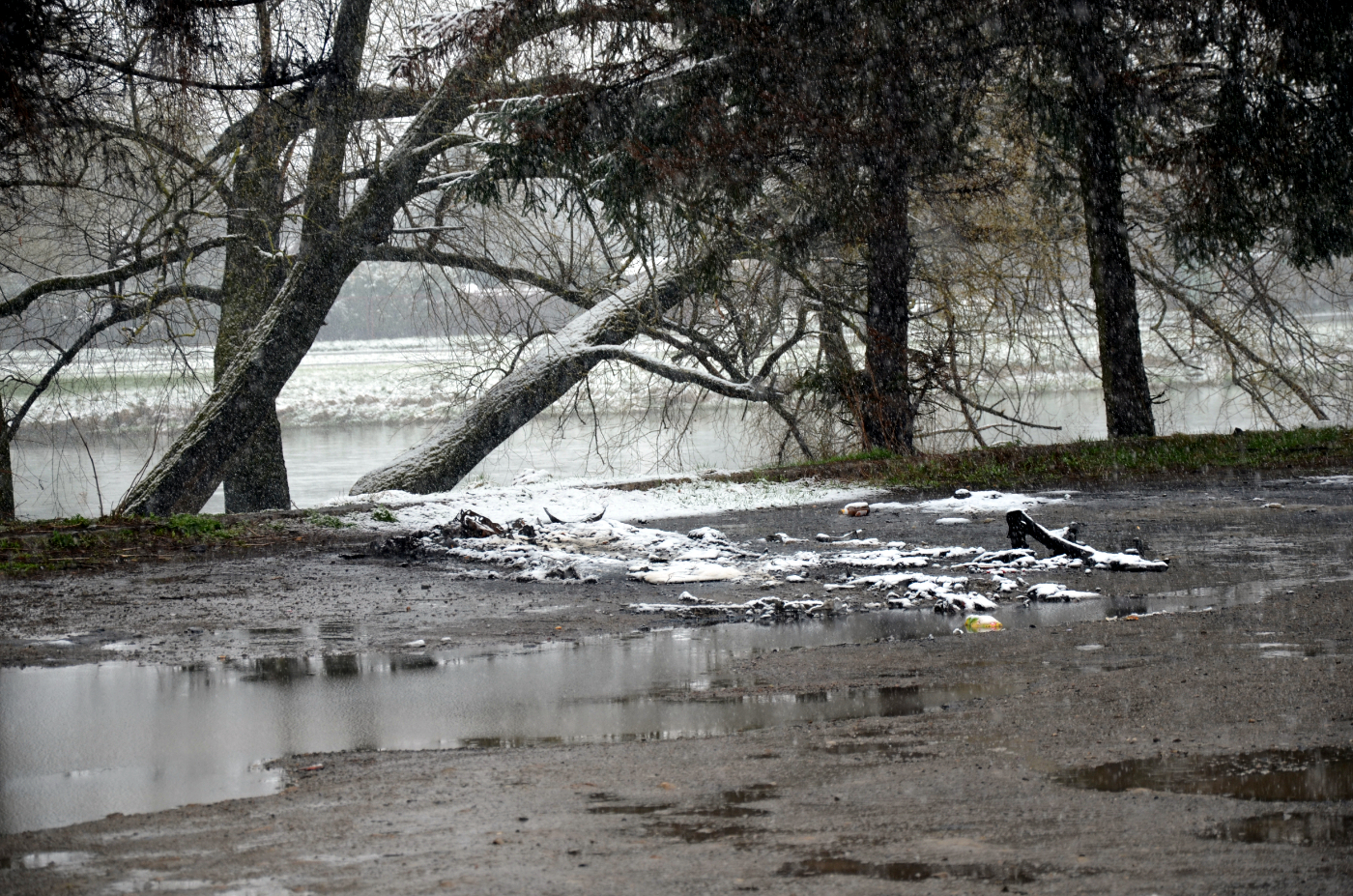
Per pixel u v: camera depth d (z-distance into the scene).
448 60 23.64
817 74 21.16
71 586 11.51
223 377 26.95
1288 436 23.72
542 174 23.45
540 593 11.00
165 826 4.58
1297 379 33.66
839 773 5.04
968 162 25.84
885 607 10.01
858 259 28.55
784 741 5.70
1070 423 43.66
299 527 15.48
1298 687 6.34
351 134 26.72
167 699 7.07
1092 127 24.78
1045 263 29.77
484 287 30.73
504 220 29.98
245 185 25.89
